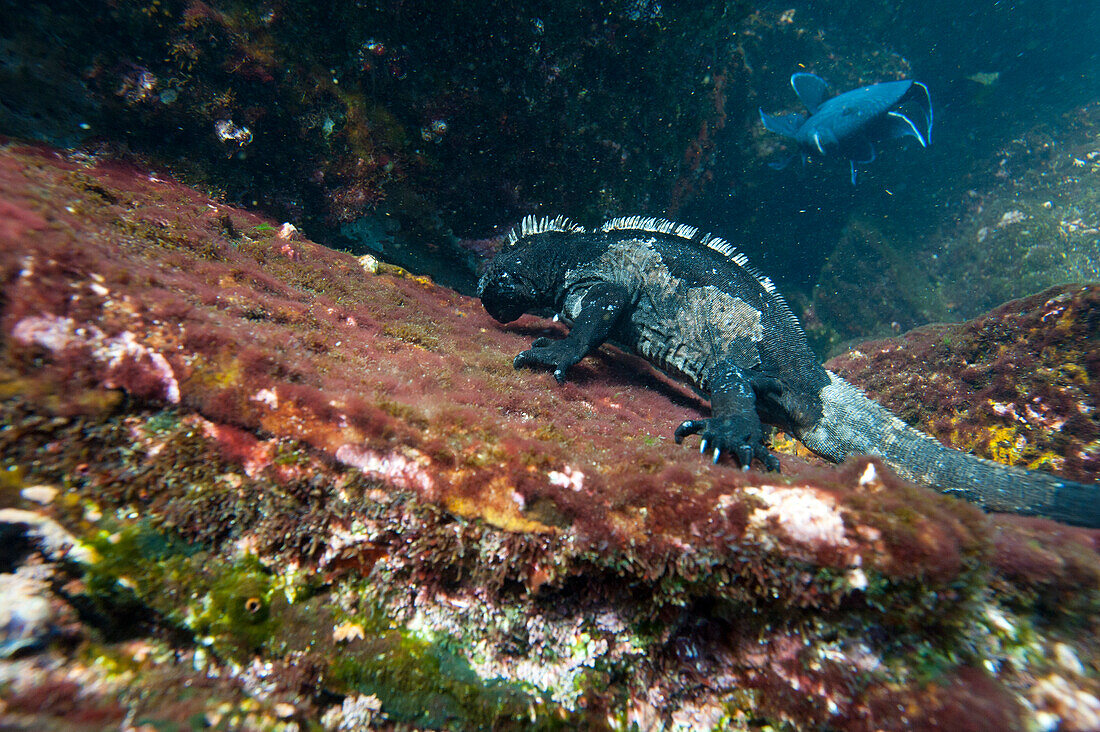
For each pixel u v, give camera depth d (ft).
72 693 0.99
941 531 0.94
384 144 2.97
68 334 1.10
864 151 4.84
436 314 2.57
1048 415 2.38
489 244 3.36
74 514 1.10
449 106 2.93
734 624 1.08
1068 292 2.53
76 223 1.47
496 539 1.08
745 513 1.00
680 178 3.93
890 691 0.97
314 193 3.06
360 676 1.12
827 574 0.96
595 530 1.05
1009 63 6.35
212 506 1.13
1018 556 0.99
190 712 1.02
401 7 2.68
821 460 2.37
